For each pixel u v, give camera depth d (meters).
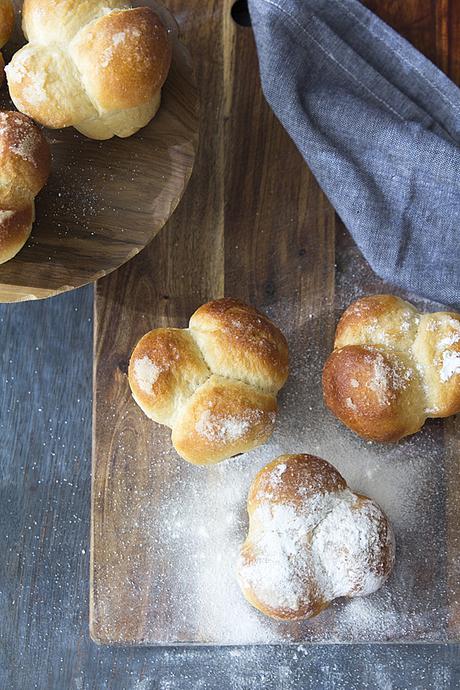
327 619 0.72
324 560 0.69
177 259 0.75
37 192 0.70
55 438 0.80
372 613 0.72
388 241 0.73
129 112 0.71
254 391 0.70
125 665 0.78
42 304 0.82
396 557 0.72
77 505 0.80
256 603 0.69
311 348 0.75
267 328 0.71
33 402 0.81
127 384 0.74
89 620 0.75
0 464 0.80
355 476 0.73
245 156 0.76
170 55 0.71
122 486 0.73
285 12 0.72
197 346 0.70
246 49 0.77
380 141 0.73
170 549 0.73
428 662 0.76
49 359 0.81
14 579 0.79
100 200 0.73
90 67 0.69
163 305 0.75
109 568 0.73
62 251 0.72
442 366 0.71
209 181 0.76
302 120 0.73
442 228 0.73
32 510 0.80
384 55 0.75
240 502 0.73
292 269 0.76
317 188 0.76
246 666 0.77
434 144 0.72
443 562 0.72
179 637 0.72
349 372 0.70
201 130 0.77
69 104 0.69
